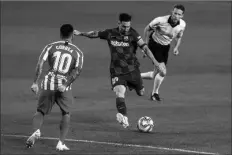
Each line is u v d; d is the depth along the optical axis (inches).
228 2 4330.7
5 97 2156.7
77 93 2174.0
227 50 3161.9
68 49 1099.3
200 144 1254.9
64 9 4094.5
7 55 2999.5
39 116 1096.8
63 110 1111.6
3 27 3612.2
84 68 2728.8
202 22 3796.8
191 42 3336.6
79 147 1170.0
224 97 2156.7
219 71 2689.5
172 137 1344.7
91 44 3284.9
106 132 1370.6
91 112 1748.3
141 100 2034.9
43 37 3403.1
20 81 2524.6
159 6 4089.6
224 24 3745.1
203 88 2324.1
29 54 3056.1
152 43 1517.0
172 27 1476.4
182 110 1835.6
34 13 4008.4
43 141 1243.8
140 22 3595.0
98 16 3826.3
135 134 1363.2
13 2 4328.3
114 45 1213.7
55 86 1088.2
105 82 2439.7
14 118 1715.1
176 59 2955.2
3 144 1175.0
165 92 2231.8
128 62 1221.7
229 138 1355.8
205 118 1712.6
